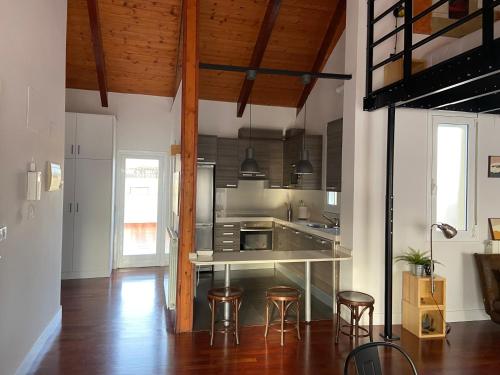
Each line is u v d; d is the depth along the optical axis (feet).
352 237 13.43
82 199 19.34
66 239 19.13
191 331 12.57
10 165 8.30
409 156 13.64
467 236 14.12
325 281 15.98
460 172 14.23
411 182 13.65
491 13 8.14
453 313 13.99
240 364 10.31
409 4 10.87
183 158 12.44
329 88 19.27
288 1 17.08
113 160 20.02
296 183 20.63
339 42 18.39
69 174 19.13
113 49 18.80
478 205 14.20
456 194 14.20
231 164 21.83
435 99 11.85
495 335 12.66
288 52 19.61
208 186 20.65
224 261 12.30
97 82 20.83
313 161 19.86
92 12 15.97
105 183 19.65
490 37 8.12
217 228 21.20
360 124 13.37
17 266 8.89
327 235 15.16
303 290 17.89
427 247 13.76
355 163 13.37
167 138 22.68
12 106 8.34
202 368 10.03
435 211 13.84
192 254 12.48
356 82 13.32
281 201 23.80
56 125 12.16
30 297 9.93
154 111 22.50
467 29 13.52
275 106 23.54
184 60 12.41
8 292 8.34
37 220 10.45
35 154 10.07
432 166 13.83
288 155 21.95
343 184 14.20
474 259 14.15
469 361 10.73
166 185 22.74
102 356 10.61
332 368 10.16
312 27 18.43
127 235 22.33
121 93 22.00
